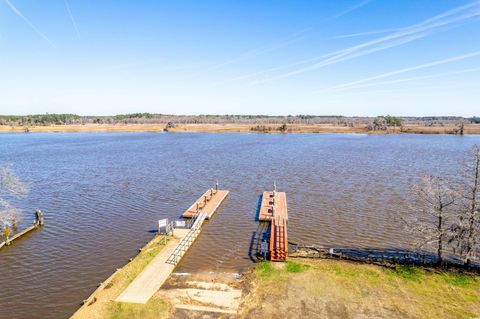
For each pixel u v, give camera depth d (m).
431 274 24.23
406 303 20.64
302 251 29.19
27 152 95.00
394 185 53.31
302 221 37.22
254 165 72.75
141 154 90.56
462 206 27.00
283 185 54.19
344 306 20.47
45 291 24.06
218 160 79.75
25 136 155.75
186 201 45.56
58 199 46.62
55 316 21.22
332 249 27.52
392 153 90.19
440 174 61.25
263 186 53.94
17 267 27.62
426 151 94.00
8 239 32.53
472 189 25.61
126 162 77.31
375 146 107.38
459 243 25.62
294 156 85.50
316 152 93.12
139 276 24.61
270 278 24.16
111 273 26.45
